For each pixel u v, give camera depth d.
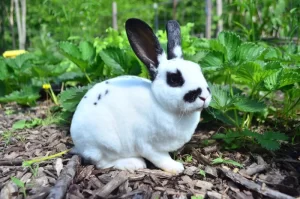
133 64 1.17
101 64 1.28
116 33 1.84
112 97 0.75
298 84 1.15
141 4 5.05
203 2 4.57
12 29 3.83
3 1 3.97
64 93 1.17
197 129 1.07
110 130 0.75
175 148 0.76
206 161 0.84
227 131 1.01
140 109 0.73
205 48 1.22
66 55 1.23
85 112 0.77
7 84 1.59
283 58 1.18
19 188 0.73
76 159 0.80
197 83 0.68
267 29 2.00
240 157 0.89
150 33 0.72
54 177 0.77
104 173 0.78
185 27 1.74
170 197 0.71
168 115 0.71
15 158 0.90
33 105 1.46
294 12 1.51
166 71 0.70
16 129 1.16
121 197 0.69
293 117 1.13
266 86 0.96
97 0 2.64
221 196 0.71
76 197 0.69
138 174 0.76
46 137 1.07
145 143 0.75
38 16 3.86
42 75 1.47
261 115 1.10
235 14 2.16
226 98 0.96
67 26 2.41
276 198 0.70
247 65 0.91
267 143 0.85
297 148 0.94
